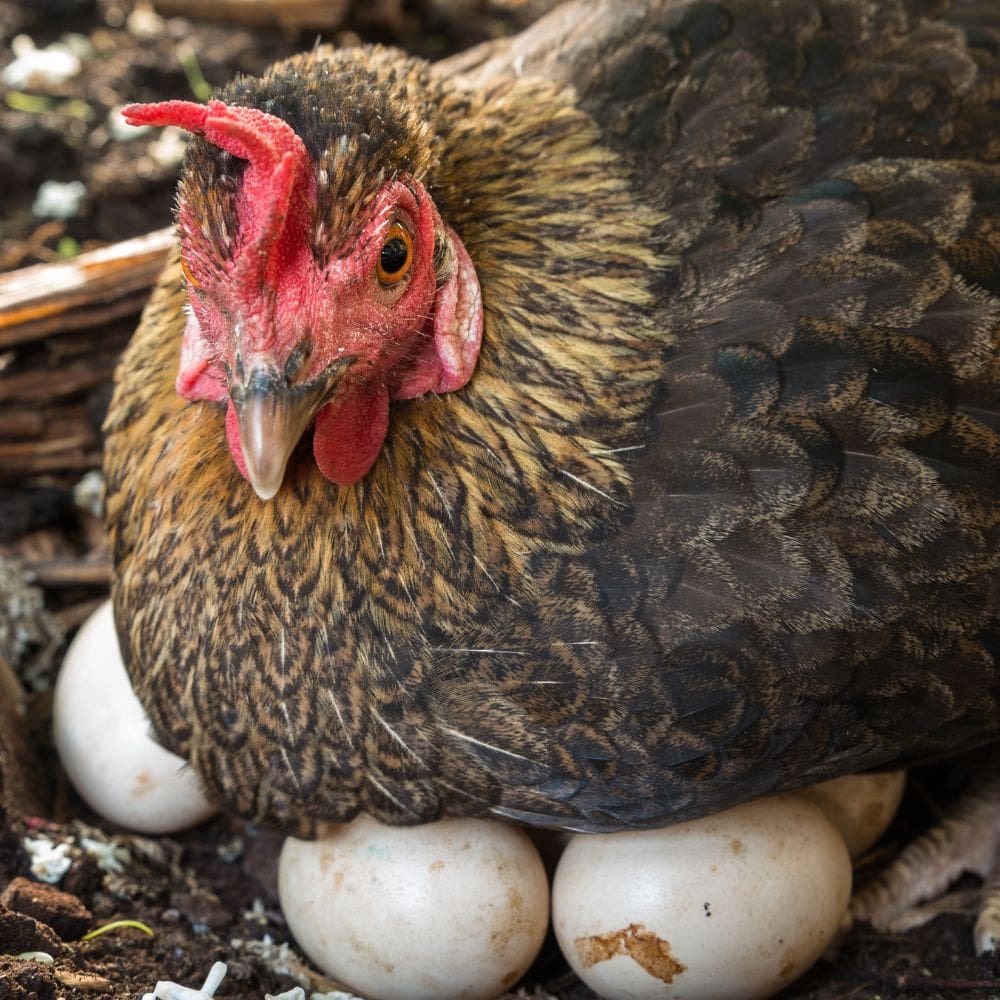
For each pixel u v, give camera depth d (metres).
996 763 0.49
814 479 0.42
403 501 0.41
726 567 0.41
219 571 0.42
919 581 0.42
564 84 0.45
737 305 0.42
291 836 0.45
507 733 0.42
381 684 0.42
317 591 0.42
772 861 0.43
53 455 0.55
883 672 0.42
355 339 0.40
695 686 0.41
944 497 0.42
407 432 0.41
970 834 0.48
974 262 0.43
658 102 0.45
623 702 0.41
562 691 0.41
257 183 0.38
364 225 0.39
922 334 0.42
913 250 0.43
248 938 0.46
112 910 0.45
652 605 0.41
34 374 0.54
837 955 0.46
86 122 0.64
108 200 0.62
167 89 0.65
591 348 0.42
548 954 0.46
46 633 0.52
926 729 0.43
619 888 0.43
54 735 0.49
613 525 0.41
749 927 0.43
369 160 0.39
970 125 0.45
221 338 0.39
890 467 0.42
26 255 0.60
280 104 0.39
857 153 0.44
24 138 0.62
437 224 0.41
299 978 0.45
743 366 0.42
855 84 0.45
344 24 0.67
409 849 0.43
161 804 0.47
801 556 0.41
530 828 0.45
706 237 0.43
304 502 0.42
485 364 0.41
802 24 0.45
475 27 0.70
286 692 0.42
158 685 0.44
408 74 0.43
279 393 0.39
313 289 0.39
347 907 0.43
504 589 0.41
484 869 0.43
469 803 0.43
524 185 0.42
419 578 0.41
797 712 0.42
